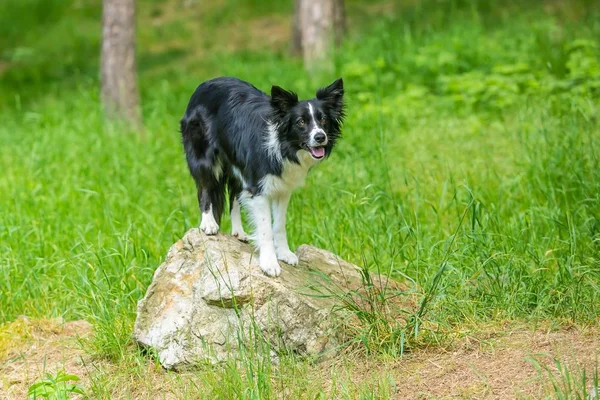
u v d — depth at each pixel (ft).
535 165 31.73
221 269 21.63
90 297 25.41
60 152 42.68
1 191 37.60
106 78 52.44
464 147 37.65
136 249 27.78
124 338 23.17
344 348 21.13
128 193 35.58
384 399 18.29
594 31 53.42
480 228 25.35
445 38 54.19
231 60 62.44
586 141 34.06
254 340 21.06
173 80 65.72
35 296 27.73
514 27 56.70
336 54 54.80
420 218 29.96
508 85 44.62
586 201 28.04
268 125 21.34
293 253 23.04
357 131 40.65
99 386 20.77
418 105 44.45
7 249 30.17
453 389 18.70
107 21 52.24
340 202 30.55
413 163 36.09
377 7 75.20
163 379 21.18
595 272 23.29
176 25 82.84
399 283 24.57
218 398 19.12
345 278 23.34
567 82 43.86
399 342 20.94
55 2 88.28
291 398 18.89
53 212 34.06
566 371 17.47
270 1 84.43
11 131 50.34
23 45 80.59
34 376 22.79
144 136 46.55
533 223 27.76
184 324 21.59
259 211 21.72
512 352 20.08
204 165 23.09
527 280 23.26
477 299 22.82
